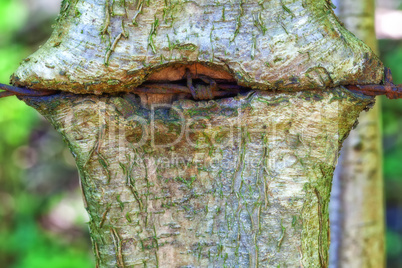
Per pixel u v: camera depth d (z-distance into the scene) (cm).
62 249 461
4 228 486
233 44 186
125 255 189
